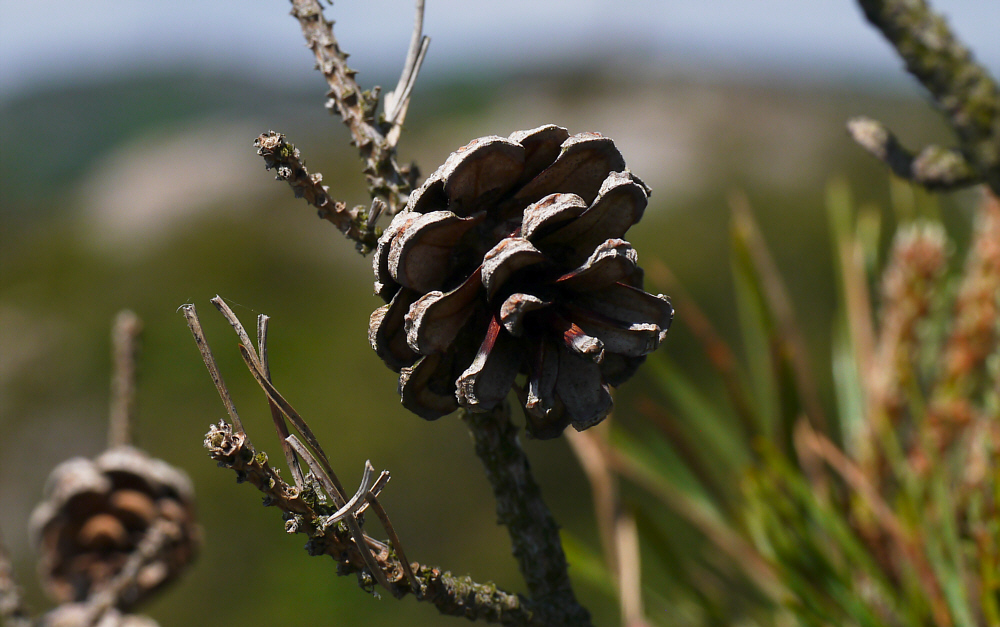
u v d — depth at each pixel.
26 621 0.51
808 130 4.00
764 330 0.59
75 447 2.92
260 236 3.44
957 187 0.51
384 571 0.49
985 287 0.58
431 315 0.49
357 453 2.66
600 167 0.50
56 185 6.06
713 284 2.92
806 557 0.56
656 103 4.48
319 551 0.49
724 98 4.31
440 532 2.52
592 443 0.59
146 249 3.59
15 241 4.26
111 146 6.23
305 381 2.84
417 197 0.49
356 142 0.52
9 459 2.85
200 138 4.94
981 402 0.58
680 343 2.47
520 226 0.50
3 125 6.64
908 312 0.59
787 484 0.58
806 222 3.19
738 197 0.62
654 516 1.77
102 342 3.13
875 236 0.61
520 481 0.51
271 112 5.43
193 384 2.75
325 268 3.35
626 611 0.56
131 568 0.55
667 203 3.51
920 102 4.25
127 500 0.57
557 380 0.50
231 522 2.44
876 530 0.57
